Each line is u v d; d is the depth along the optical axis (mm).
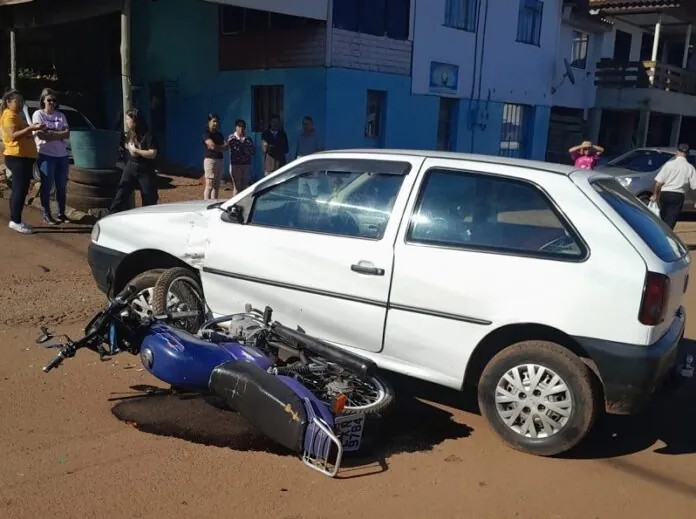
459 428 4668
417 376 4562
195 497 3590
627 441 4645
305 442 3926
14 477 3672
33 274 7699
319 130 15688
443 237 4469
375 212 4691
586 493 3900
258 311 4969
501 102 20844
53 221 10164
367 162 4820
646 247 4129
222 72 17547
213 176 11508
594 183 4441
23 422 4309
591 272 4102
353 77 16031
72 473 3750
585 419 4145
